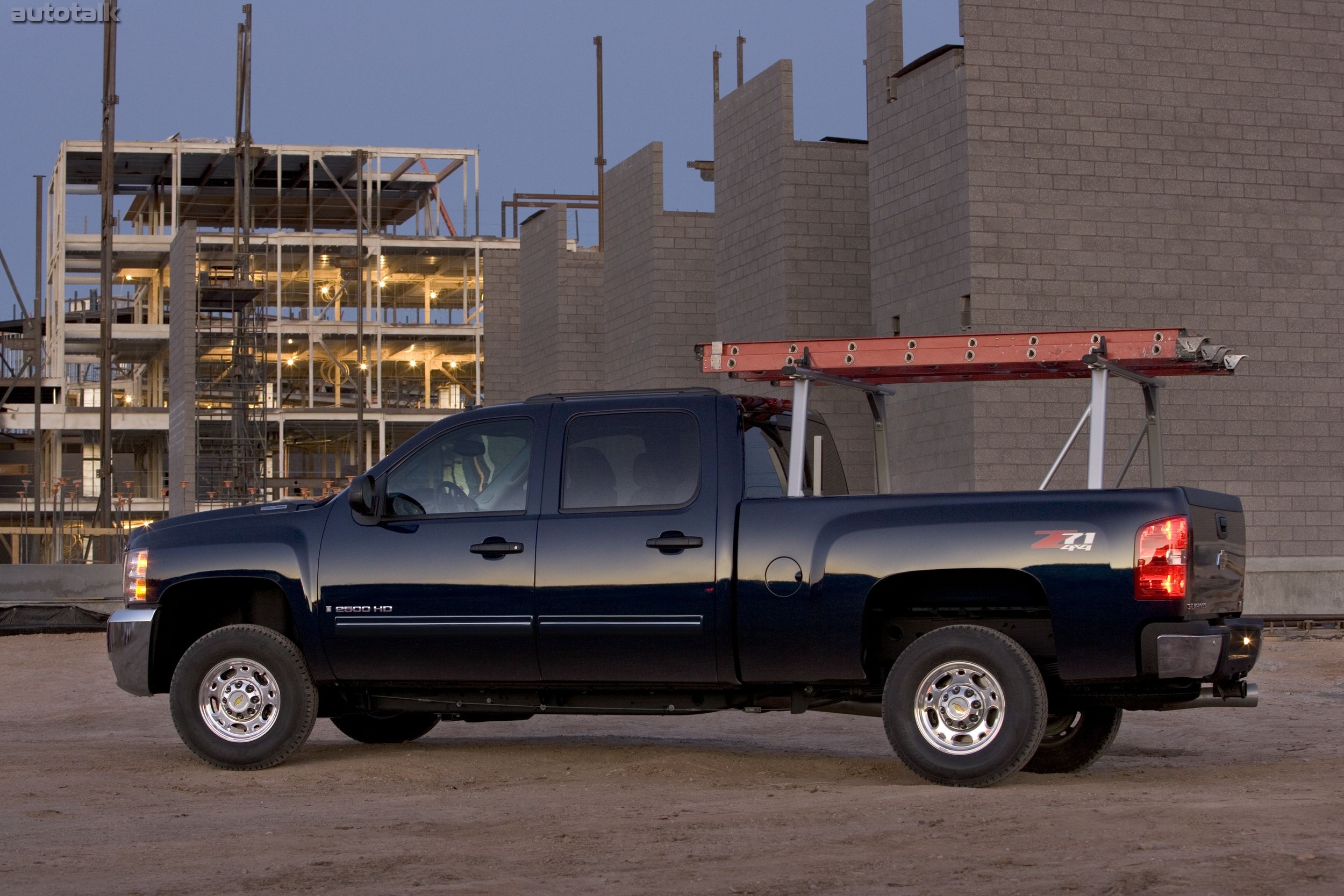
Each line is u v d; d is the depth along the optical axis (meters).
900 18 24.81
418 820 7.40
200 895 5.71
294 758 9.95
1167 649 7.80
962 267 22.73
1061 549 8.03
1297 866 5.67
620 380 33.47
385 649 9.32
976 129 22.64
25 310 74.25
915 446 23.89
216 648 9.55
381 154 77.62
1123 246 23.05
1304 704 13.28
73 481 70.88
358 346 70.38
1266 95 23.75
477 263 79.00
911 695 8.23
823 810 7.36
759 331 27.59
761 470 9.04
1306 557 23.42
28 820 7.61
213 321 59.78
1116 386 22.86
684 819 7.23
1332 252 23.91
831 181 26.95
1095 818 6.88
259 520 9.79
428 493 9.45
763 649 8.57
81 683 16.59
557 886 5.73
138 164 77.00
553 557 8.98
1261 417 23.44
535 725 12.30
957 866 5.88
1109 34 23.19
